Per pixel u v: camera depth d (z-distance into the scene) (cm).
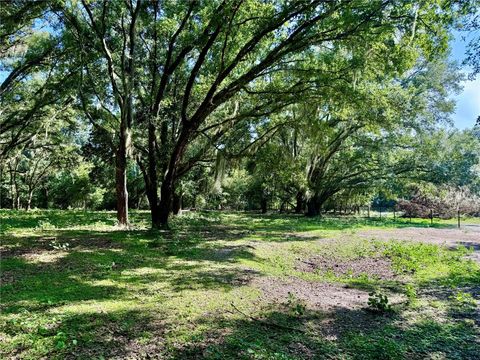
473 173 2995
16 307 520
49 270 745
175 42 1523
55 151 2916
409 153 2667
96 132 1842
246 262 934
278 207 4409
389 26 1030
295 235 1486
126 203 1527
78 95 1720
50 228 1405
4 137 2695
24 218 1872
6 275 695
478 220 2825
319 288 746
